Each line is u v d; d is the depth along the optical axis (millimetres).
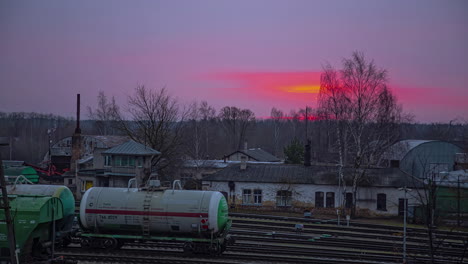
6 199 17562
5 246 20609
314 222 38594
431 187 24516
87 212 25156
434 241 28672
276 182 46250
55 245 24406
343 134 46219
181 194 24906
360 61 44625
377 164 51906
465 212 41250
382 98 44656
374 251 27766
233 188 47281
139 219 24594
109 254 24750
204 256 24672
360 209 44375
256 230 34125
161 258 24016
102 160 55000
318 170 47469
